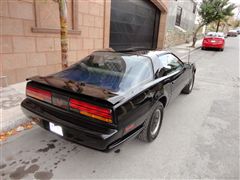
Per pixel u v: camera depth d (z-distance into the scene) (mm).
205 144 3074
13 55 4875
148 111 2676
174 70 3932
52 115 2441
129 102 2328
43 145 2898
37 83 2623
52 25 5648
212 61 11031
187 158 2729
